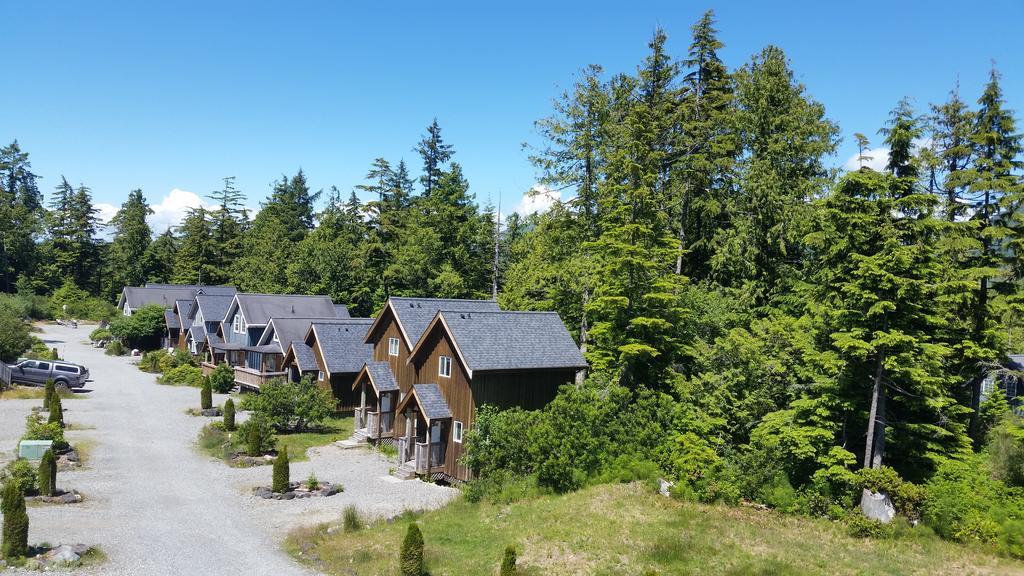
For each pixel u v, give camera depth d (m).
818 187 36.91
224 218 95.56
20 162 113.69
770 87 37.59
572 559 17.77
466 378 28.77
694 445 24.22
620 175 35.47
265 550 19.59
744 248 37.00
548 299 41.25
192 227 93.19
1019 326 28.16
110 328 66.44
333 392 40.94
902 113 25.59
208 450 32.12
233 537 20.61
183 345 63.12
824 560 17.33
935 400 22.06
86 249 99.81
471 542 19.61
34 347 57.47
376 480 28.58
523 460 25.86
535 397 30.41
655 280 29.64
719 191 39.50
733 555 17.67
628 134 35.25
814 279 31.95
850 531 19.73
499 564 17.70
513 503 23.38
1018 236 26.72
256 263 79.69
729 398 27.06
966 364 26.14
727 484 22.62
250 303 53.28
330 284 65.88
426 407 29.19
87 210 100.50
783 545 18.44
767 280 37.75
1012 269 27.48
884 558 17.61
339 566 18.27
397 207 75.69
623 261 29.55
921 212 23.61
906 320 22.17
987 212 27.78
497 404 29.12
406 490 27.22
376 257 67.25
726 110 40.62
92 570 17.25
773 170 36.53
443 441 29.77
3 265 88.62
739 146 39.47
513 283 44.19
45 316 85.88
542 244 41.16
